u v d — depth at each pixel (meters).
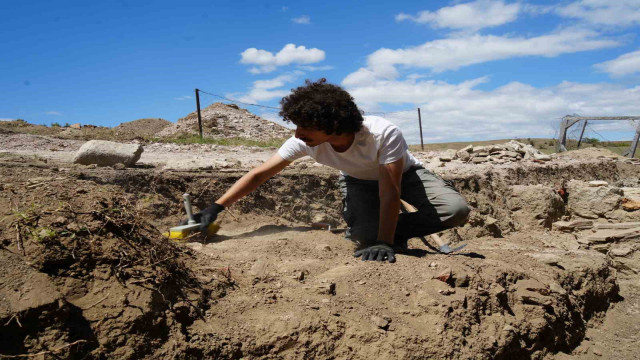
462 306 2.83
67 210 2.54
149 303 2.21
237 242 3.52
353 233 3.75
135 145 6.34
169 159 8.20
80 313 2.07
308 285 2.77
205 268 2.72
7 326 1.85
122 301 2.16
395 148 3.13
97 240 2.42
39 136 11.34
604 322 4.12
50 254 2.21
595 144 19.69
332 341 2.45
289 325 2.41
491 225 5.61
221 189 4.50
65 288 2.12
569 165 9.45
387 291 2.84
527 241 5.59
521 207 6.45
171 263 2.55
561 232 6.12
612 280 4.45
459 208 3.54
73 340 1.95
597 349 3.58
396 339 2.51
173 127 21.09
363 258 3.25
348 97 2.93
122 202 2.88
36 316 1.91
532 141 29.09
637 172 11.03
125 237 2.56
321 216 4.82
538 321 3.23
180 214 4.10
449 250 4.09
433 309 2.71
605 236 5.41
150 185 4.19
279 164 3.49
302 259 3.24
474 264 3.40
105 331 2.04
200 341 2.23
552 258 4.14
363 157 3.24
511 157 9.66
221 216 4.20
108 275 2.27
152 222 3.86
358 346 2.46
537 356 3.17
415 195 3.69
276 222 4.44
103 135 13.59
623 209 6.48
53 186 2.94
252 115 24.36
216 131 20.53
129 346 2.04
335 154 3.32
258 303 2.56
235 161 7.28
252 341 2.32
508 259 4.01
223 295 2.57
